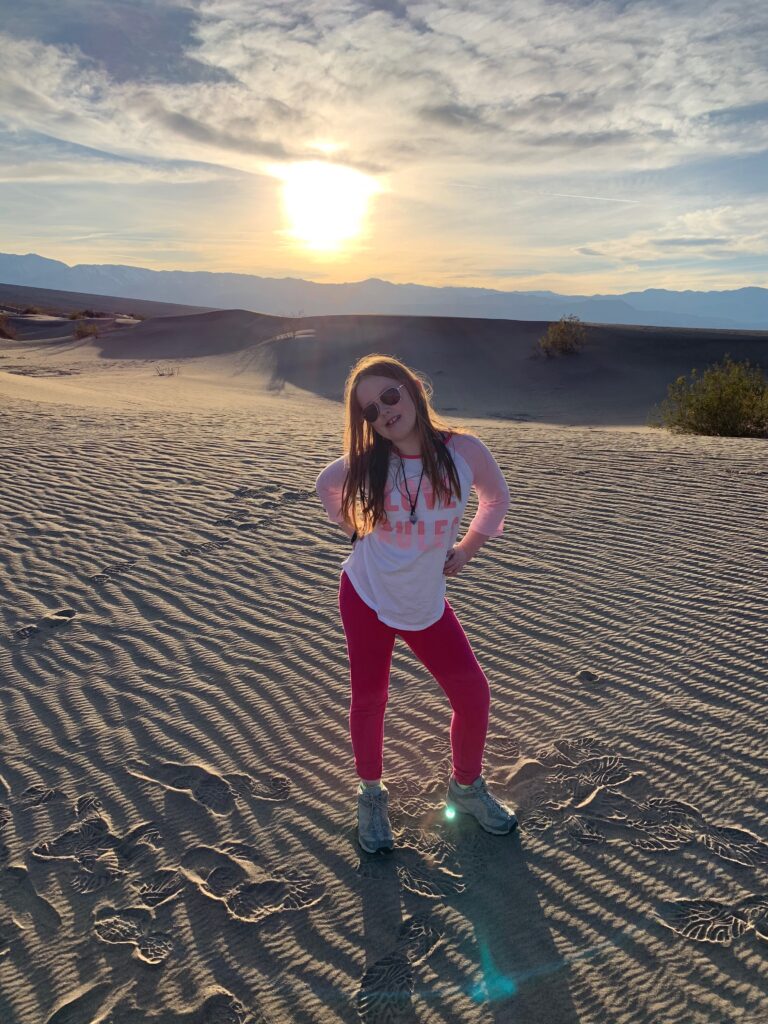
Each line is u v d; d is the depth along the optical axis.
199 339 55.06
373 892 2.55
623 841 2.72
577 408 32.56
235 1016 2.11
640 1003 2.10
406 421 2.39
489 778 3.12
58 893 2.57
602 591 4.90
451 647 2.65
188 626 4.58
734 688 3.65
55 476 8.55
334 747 3.35
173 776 3.18
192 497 7.57
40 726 3.56
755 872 2.54
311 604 4.85
